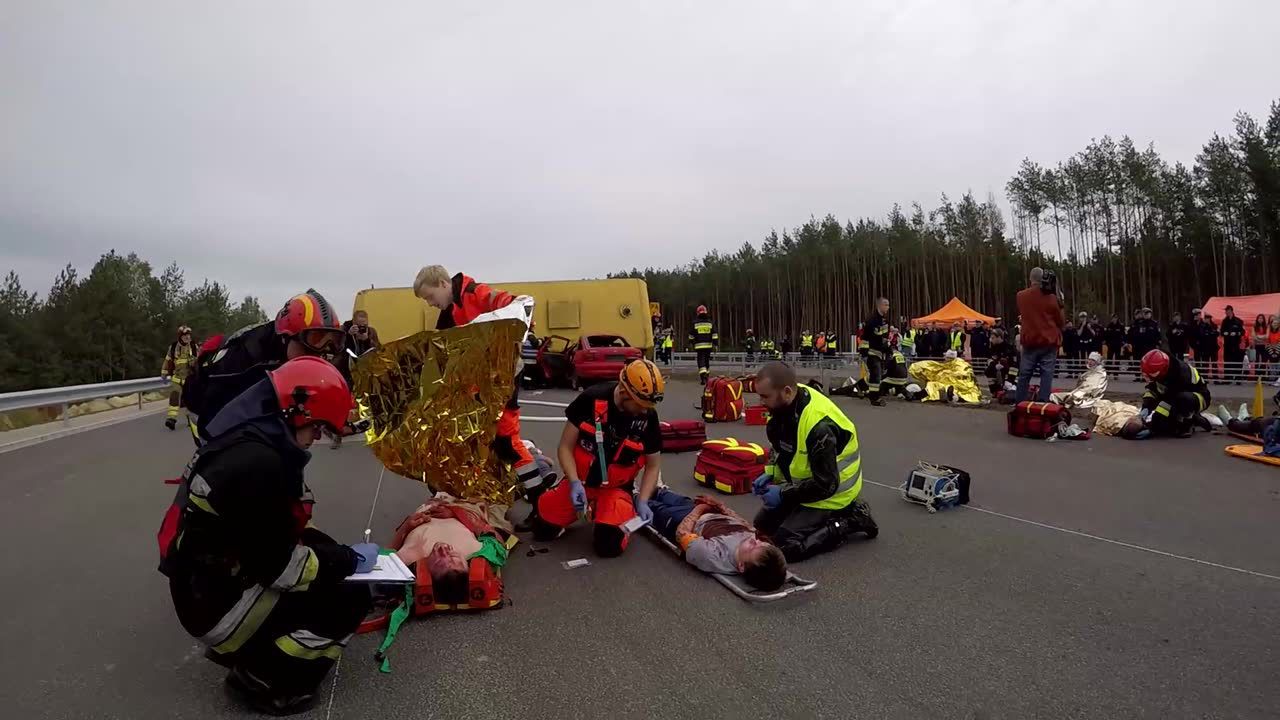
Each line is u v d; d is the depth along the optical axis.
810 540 4.78
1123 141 49.84
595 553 4.95
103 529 5.74
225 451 2.68
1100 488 6.84
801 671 3.22
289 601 2.84
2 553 5.10
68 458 9.24
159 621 3.88
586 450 4.94
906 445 9.48
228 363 3.70
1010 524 5.61
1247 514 5.84
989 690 3.04
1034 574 4.47
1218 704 2.93
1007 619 3.78
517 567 4.70
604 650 3.45
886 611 3.90
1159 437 9.87
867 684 3.10
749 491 6.73
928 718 2.82
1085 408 12.63
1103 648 3.44
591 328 21.19
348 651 3.48
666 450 8.95
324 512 6.07
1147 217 48.53
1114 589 4.21
